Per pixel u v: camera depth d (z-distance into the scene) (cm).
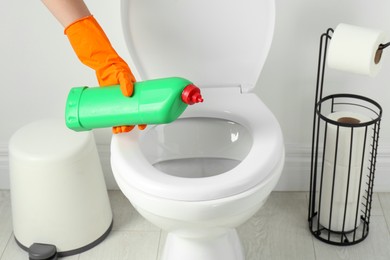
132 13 145
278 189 192
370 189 183
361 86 175
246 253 167
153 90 123
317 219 174
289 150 186
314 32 168
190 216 122
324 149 164
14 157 159
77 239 167
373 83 174
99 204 169
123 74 127
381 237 171
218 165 155
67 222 164
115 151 133
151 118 123
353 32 143
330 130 159
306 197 188
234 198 122
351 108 179
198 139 153
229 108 147
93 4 166
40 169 156
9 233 177
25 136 164
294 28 167
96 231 169
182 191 121
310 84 175
